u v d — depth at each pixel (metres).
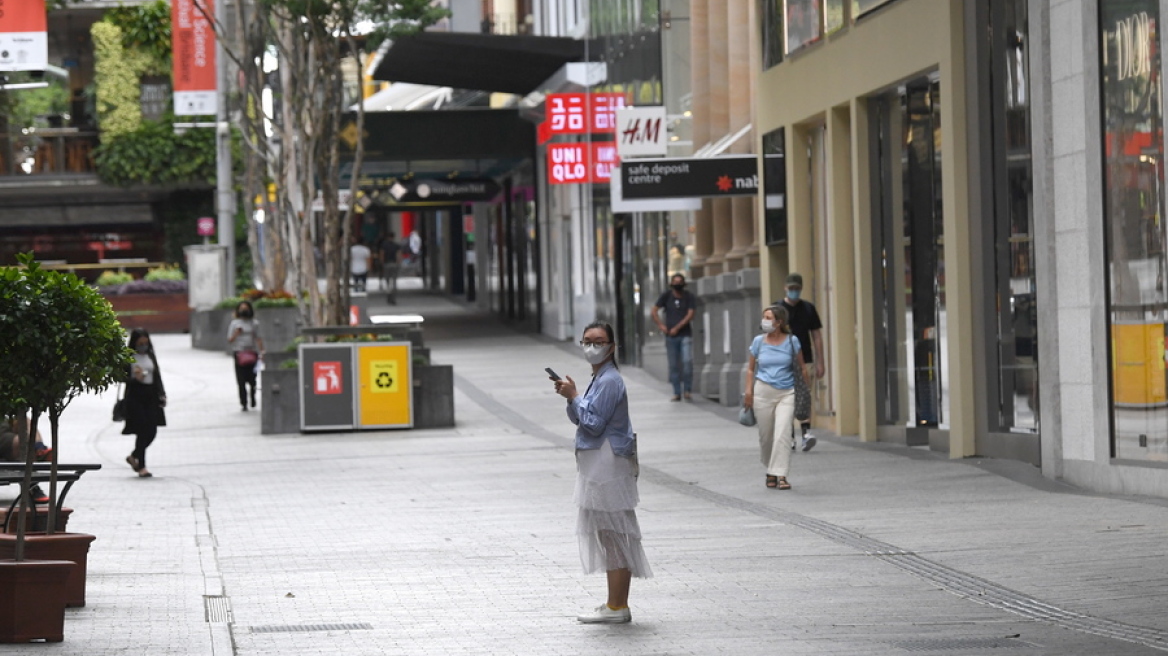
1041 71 45.69
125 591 31.66
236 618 28.64
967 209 51.06
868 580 31.16
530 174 132.00
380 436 72.12
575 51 106.38
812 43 64.38
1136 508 38.81
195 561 36.16
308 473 57.66
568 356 109.62
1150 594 28.59
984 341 50.50
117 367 27.14
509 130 128.12
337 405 73.94
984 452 50.78
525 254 136.88
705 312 82.88
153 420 57.19
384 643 25.95
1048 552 33.28
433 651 25.20
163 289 145.88
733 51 79.88
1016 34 48.75
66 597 28.67
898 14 55.66
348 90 137.12
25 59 64.50
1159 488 40.41
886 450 55.75
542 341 122.19
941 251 54.62
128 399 57.00
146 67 164.25
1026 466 47.62
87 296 26.36
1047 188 45.59
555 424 74.06
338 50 81.88
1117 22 42.00
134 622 27.88
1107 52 42.59
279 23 88.31
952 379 51.53
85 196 172.75
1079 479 44.31
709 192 72.50
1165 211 39.84
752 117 79.00
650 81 86.81
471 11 133.25
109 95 163.38
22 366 25.70
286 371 74.25
